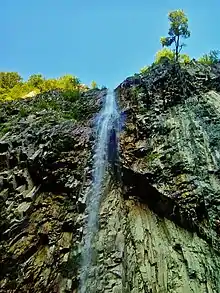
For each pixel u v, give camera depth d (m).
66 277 15.27
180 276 13.57
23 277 15.28
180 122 20.64
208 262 13.56
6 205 17.20
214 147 18.03
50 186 18.83
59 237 16.70
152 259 14.65
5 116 26.31
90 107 26.38
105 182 18.61
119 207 17.30
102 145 20.83
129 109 22.88
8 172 18.73
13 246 15.82
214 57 32.19
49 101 29.19
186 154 18.09
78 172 19.28
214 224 14.70
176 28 34.00
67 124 22.61
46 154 19.36
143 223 16.45
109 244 15.41
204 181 16.44
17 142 20.61
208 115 20.56
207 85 24.16
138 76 27.62
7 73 50.06
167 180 17.25
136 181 18.06
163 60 28.69
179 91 23.34
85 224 16.77
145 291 13.65
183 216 15.59
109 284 13.94
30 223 16.89
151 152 19.14
